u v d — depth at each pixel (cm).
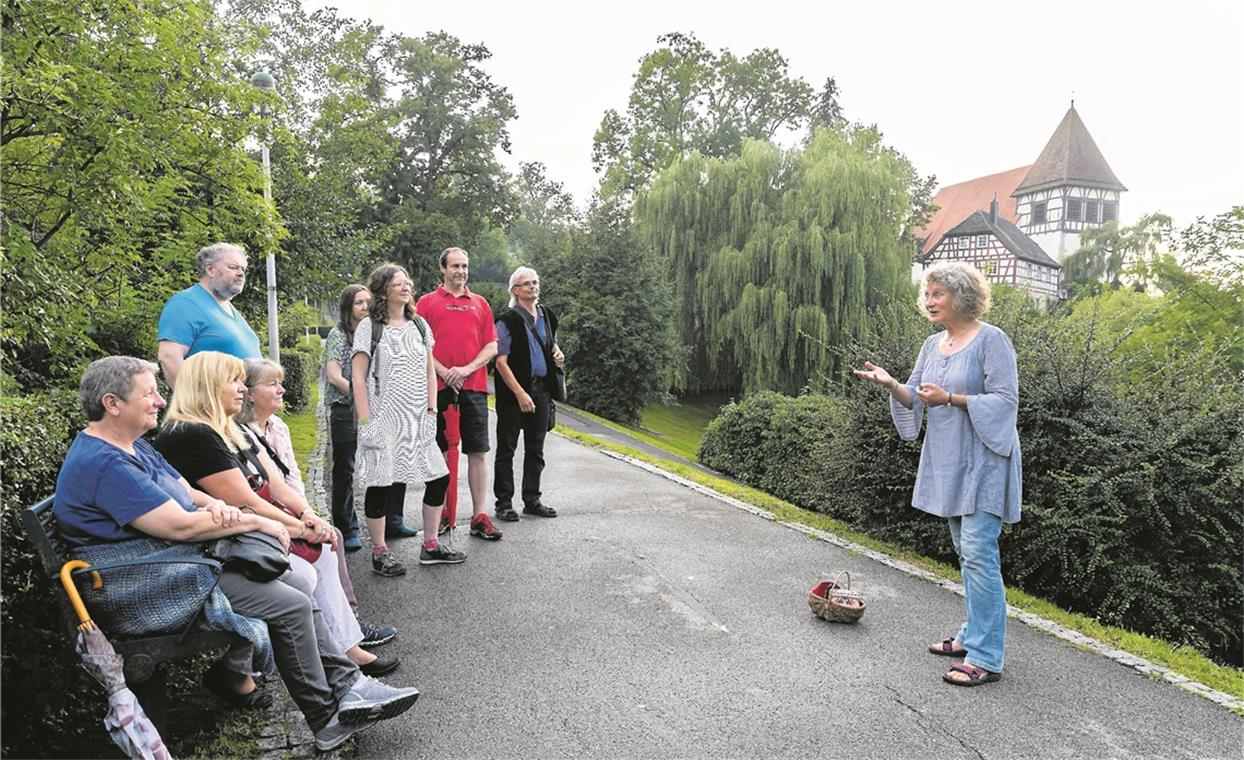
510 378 635
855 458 699
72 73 713
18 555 275
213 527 284
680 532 642
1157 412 605
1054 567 607
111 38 770
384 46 3625
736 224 2945
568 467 953
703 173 3106
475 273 7400
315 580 340
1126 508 570
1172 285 1833
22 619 276
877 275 2775
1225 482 571
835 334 2736
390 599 474
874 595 502
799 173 2958
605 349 2611
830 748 316
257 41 1181
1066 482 577
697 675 380
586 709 344
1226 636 563
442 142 3834
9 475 291
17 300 652
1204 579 579
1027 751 316
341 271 1627
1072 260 6781
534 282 650
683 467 977
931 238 8706
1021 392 622
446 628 432
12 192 762
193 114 887
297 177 1484
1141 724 340
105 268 890
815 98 4681
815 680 377
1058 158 8719
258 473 345
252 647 311
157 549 277
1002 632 381
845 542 626
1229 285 1750
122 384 274
